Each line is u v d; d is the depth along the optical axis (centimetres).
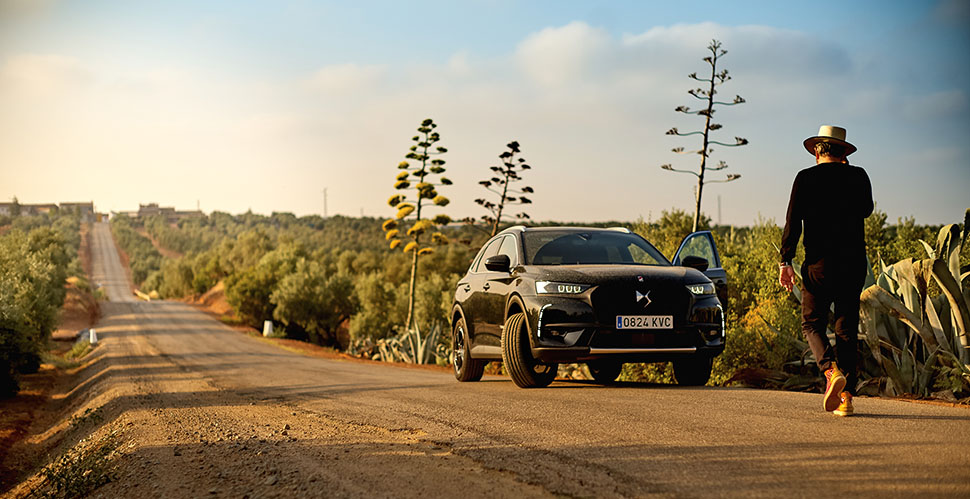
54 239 5678
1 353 1862
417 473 372
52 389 2166
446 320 4109
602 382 814
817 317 477
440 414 581
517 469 362
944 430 397
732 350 872
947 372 589
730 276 1048
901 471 311
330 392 904
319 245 17838
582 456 379
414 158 3388
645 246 773
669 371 954
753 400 548
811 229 471
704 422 456
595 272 660
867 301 628
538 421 505
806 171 475
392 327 5762
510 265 755
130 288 19250
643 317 637
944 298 615
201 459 492
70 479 565
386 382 1012
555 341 646
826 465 328
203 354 3256
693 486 305
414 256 3425
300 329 6700
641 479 323
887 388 620
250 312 6994
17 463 977
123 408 955
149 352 3566
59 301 5272
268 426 619
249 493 377
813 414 467
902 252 1073
